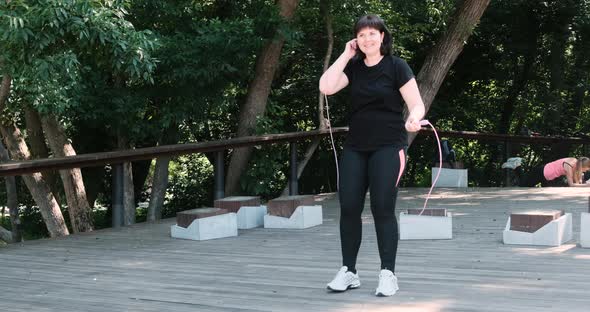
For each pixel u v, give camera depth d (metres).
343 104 10.95
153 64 5.81
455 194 7.88
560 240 4.50
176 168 12.70
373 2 9.24
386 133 3.08
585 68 14.38
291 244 4.81
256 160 8.52
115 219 5.96
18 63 5.54
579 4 13.38
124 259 4.36
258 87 8.52
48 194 9.09
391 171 3.07
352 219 3.24
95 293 3.41
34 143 9.00
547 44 14.20
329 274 3.75
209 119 9.51
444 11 10.62
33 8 4.94
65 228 9.27
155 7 7.29
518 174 12.79
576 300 3.06
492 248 4.43
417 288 3.34
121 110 7.40
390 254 3.19
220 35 7.23
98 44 5.61
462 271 3.73
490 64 14.03
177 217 5.26
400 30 10.21
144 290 3.45
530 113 14.94
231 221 5.24
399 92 3.08
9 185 9.40
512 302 3.04
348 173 3.17
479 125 14.61
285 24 7.98
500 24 13.56
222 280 3.64
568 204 6.64
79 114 7.63
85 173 10.68
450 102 14.06
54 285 3.62
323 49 10.12
